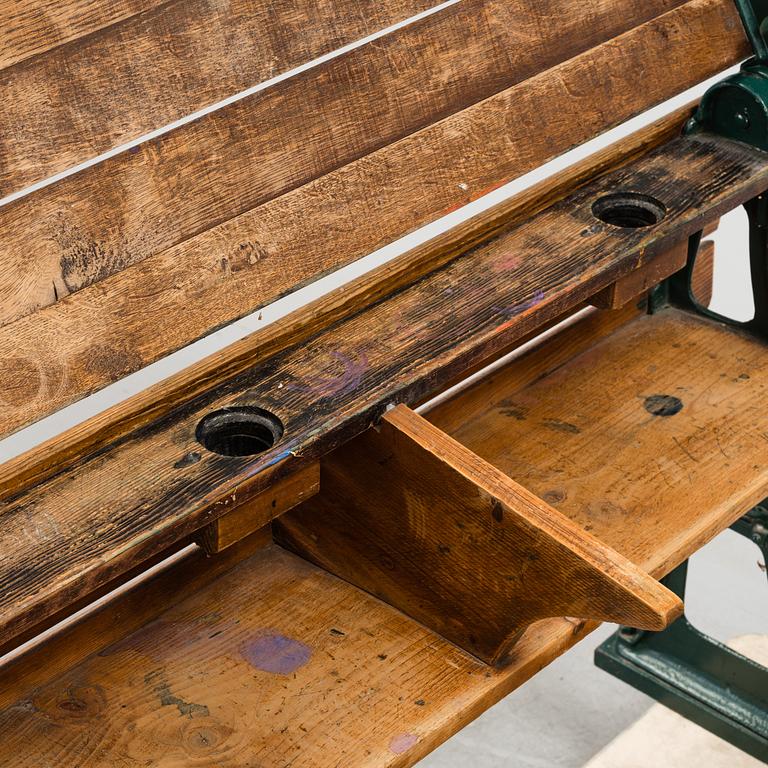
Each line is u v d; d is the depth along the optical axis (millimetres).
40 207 1993
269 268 2180
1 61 1961
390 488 2076
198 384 2059
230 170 2162
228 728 2021
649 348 2725
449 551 2055
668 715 3205
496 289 2238
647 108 2668
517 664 2105
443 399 2527
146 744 2004
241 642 2162
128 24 2068
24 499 1884
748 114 2576
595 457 2445
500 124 2459
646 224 2453
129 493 1885
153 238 2084
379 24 2328
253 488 1907
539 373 2650
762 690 3078
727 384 2621
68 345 1990
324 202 2250
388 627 2182
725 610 3424
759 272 2662
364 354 2117
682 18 2748
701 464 2420
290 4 2227
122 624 2176
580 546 1855
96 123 2037
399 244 3498
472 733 3170
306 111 2240
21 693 2084
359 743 1988
